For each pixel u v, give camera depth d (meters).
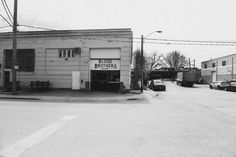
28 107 12.18
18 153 4.91
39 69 24.77
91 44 23.88
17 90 22.48
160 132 6.96
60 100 17.05
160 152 5.09
